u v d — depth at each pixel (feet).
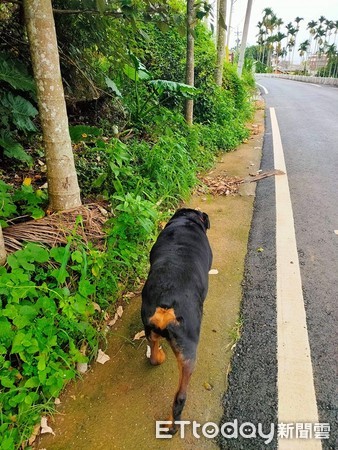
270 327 8.87
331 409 6.86
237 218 14.78
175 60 25.89
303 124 33.19
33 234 9.07
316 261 11.41
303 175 19.20
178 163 17.08
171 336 6.44
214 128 25.81
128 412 7.06
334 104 46.32
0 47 13.00
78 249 9.01
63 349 8.05
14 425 6.55
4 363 6.74
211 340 8.61
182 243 8.26
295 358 7.95
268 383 7.42
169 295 6.60
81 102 18.10
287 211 14.97
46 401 7.14
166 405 7.17
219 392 7.32
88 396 7.43
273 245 12.44
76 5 12.78
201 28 34.63
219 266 11.45
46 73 9.22
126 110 21.12
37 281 8.39
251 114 38.73
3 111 11.68
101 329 8.89
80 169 13.92
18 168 13.82
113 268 10.06
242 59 47.88
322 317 9.10
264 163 21.95
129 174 12.99
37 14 8.70
